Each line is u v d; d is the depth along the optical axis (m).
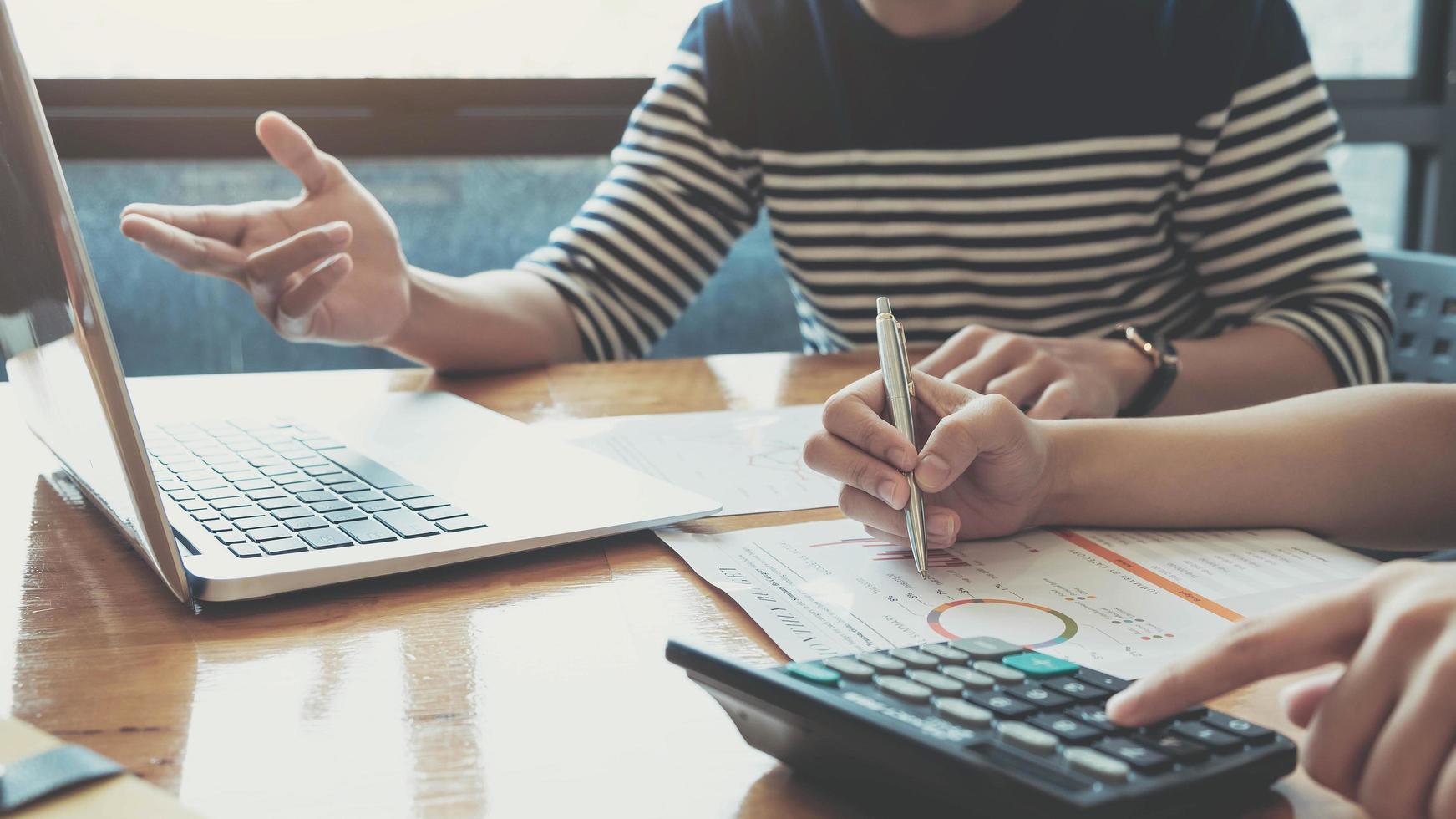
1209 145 1.02
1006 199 1.07
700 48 1.14
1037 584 0.47
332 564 0.46
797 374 0.88
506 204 1.64
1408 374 1.01
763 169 1.13
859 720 0.30
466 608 0.45
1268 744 0.30
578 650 0.41
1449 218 1.87
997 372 0.71
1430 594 0.29
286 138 0.79
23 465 0.65
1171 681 0.30
